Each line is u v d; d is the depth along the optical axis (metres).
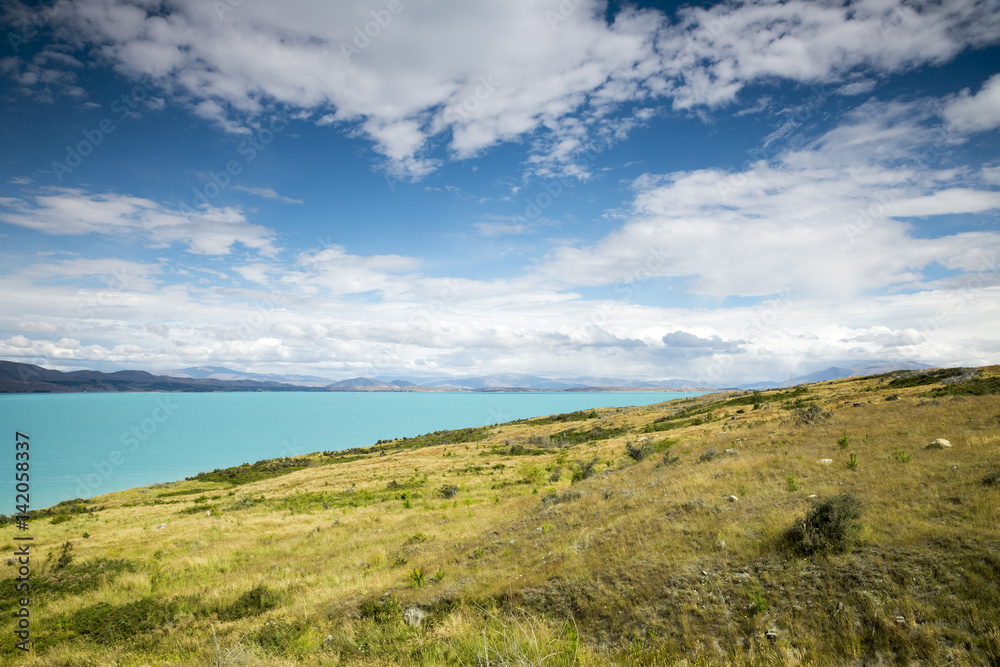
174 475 96.00
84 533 27.02
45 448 141.12
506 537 15.65
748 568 8.60
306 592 13.66
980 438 15.17
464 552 15.03
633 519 13.05
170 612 12.77
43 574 17.56
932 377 46.06
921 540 8.05
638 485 18.56
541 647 7.41
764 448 21.55
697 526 11.22
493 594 10.24
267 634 10.27
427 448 81.31
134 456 126.31
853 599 7.03
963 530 7.98
